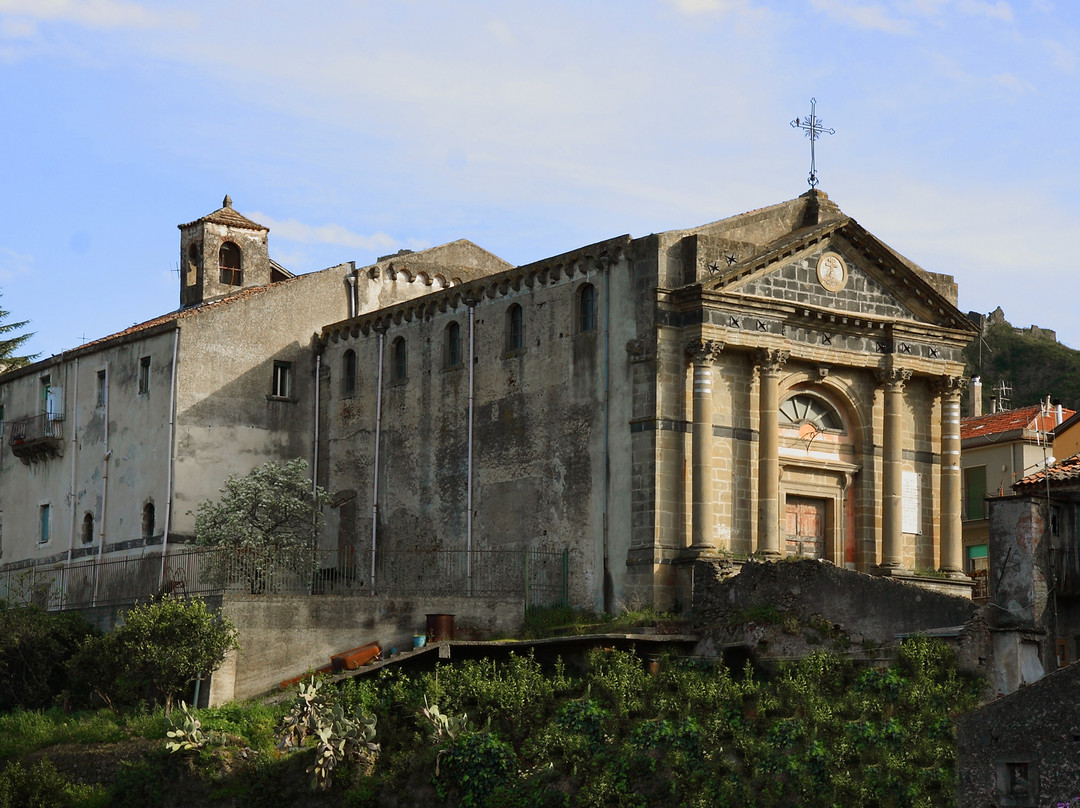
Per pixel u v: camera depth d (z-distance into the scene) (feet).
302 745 122.31
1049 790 85.66
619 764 107.04
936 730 101.45
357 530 172.45
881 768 99.40
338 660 134.21
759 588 129.49
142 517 174.19
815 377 150.41
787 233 153.48
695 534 140.36
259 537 157.58
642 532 140.77
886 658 117.39
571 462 149.07
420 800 113.50
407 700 121.70
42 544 193.06
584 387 148.87
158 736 128.67
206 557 149.28
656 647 131.34
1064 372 346.74
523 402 155.22
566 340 151.43
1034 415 202.59
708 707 111.45
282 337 179.83
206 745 123.44
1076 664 86.28
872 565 151.84
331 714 119.03
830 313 148.77
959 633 112.27
